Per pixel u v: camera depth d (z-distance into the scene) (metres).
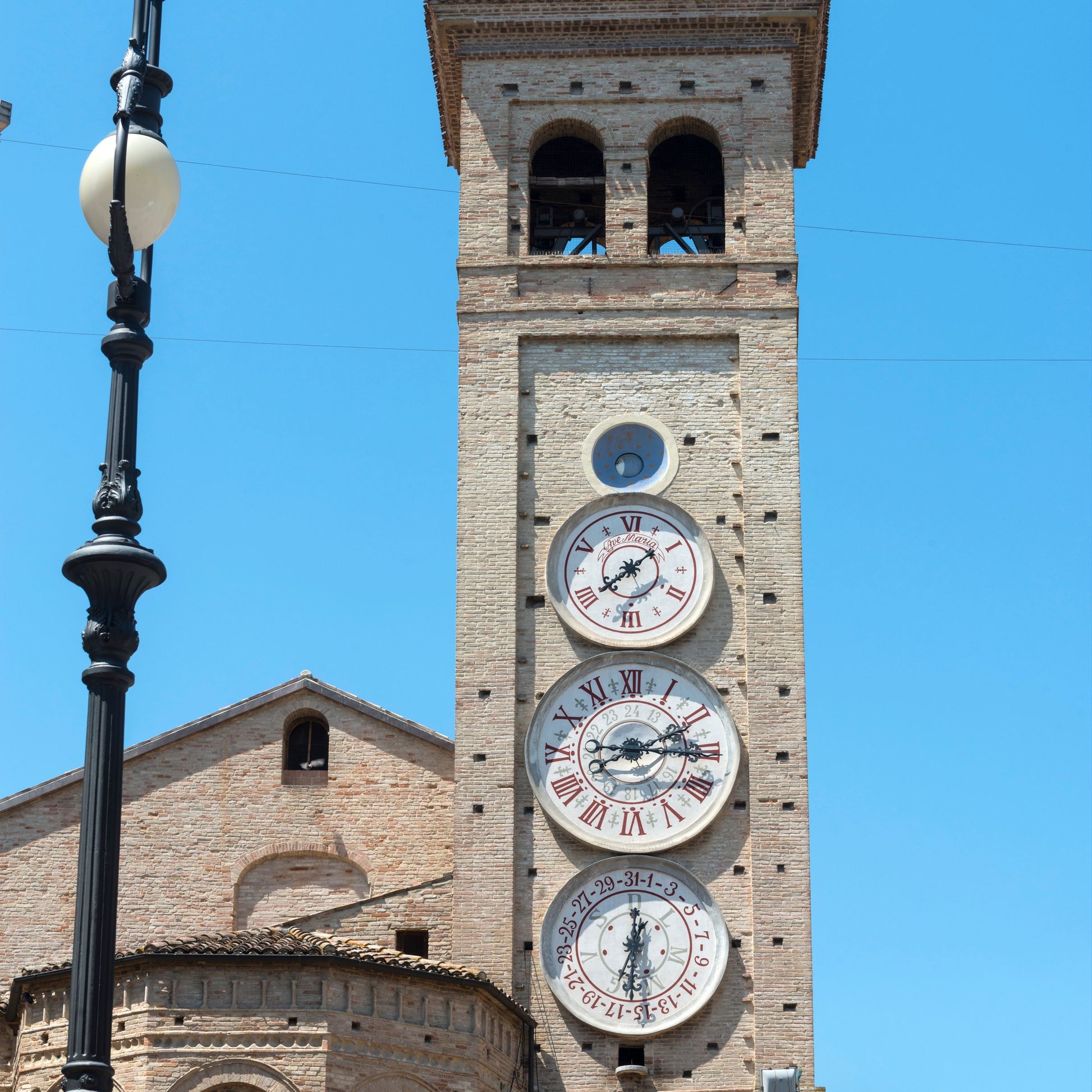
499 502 55.56
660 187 61.59
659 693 53.75
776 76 59.56
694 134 60.41
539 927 51.84
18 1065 47.53
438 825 56.38
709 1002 50.91
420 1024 45.97
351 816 56.47
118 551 25.48
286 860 56.16
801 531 54.91
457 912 51.81
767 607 54.25
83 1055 23.62
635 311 57.22
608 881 52.19
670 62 59.91
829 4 59.81
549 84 59.88
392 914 53.09
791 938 51.25
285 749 57.25
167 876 55.66
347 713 57.56
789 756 52.91
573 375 57.00
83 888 24.23
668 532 55.25
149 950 44.62
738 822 52.59
